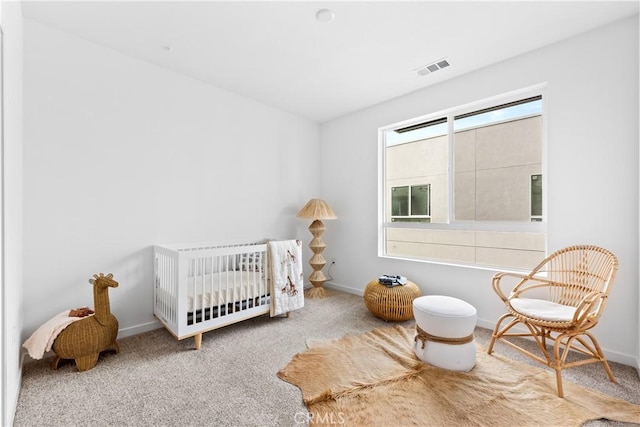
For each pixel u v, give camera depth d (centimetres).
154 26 212
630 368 193
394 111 345
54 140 213
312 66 271
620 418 146
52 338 184
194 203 294
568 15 199
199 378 184
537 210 256
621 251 204
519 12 197
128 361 204
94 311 212
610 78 207
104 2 186
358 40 230
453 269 291
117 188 244
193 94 293
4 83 136
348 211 397
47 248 211
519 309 193
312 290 379
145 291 260
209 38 227
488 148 284
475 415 149
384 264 353
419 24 211
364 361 204
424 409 153
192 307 227
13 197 160
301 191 406
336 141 412
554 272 224
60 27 212
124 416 149
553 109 232
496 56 253
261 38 227
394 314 274
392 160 361
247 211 342
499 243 276
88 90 229
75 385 175
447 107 298
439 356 194
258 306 272
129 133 250
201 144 299
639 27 194
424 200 333
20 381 175
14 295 161
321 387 173
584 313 161
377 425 142
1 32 130
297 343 235
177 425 144
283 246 288
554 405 156
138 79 256
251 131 345
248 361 205
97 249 234
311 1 187
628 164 201
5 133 138
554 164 232
